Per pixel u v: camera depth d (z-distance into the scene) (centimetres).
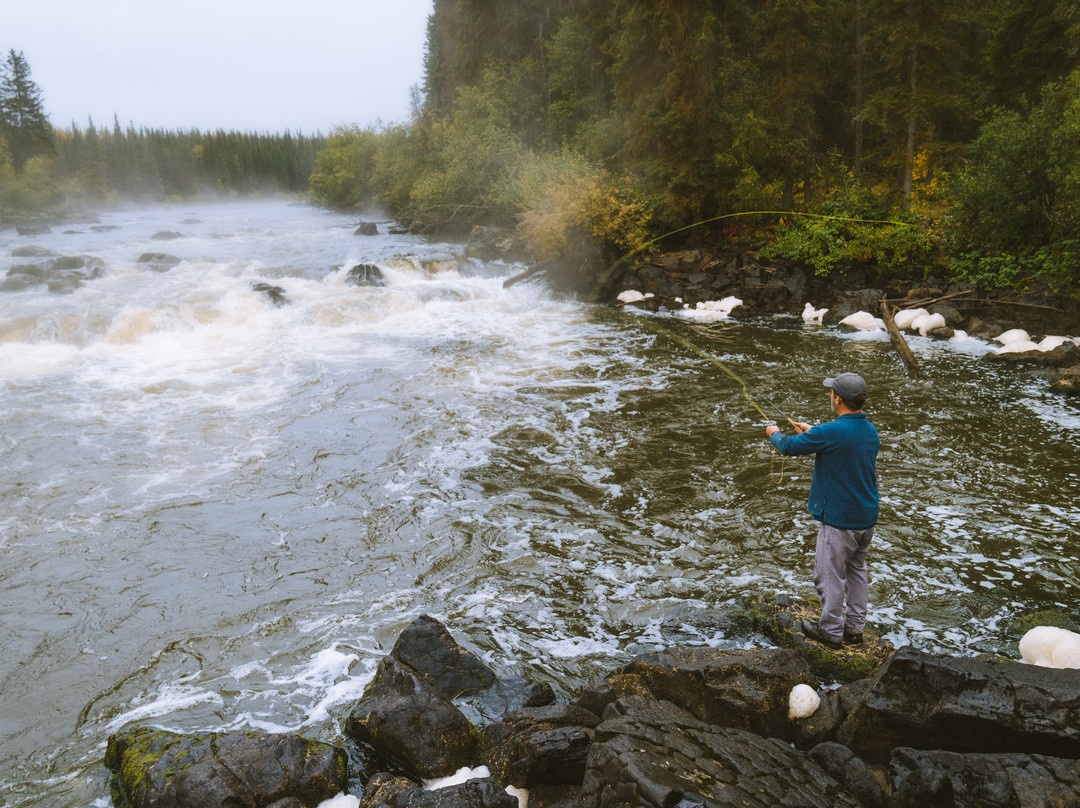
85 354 1253
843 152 2652
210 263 1994
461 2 3781
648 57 1962
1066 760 332
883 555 599
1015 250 1446
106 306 1437
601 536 647
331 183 4556
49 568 604
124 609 548
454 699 440
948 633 498
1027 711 355
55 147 7375
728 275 1694
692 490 732
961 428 875
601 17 2730
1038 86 2106
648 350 1277
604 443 856
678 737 350
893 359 1185
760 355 1227
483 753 393
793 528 652
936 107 2100
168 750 378
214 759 361
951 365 1143
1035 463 773
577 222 1712
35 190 4669
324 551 628
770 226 1900
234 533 659
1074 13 1897
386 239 2756
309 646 504
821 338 1339
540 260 1855
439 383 1090
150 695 458
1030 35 2111
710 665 413
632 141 1998
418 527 667
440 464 802
